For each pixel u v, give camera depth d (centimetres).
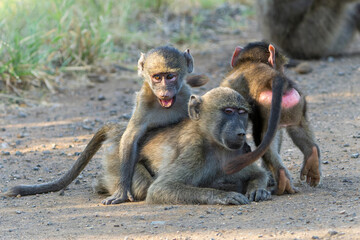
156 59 1050
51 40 1938
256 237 725
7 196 1023
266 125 909
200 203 905
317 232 728
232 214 834
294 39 2120
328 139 1296
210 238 734
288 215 812
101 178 1052
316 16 2089
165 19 2686
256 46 991
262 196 903
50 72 1898
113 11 2453
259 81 909
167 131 1014
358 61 2119
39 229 820
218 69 2044
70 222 848
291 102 895
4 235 798
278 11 2084
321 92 1728
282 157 1205
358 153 1171
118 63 2108
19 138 1433
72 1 2086
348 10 2141
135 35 2355
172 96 1033
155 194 931
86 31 2008
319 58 2175
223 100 926
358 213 798
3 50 1805
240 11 2952
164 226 798
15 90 1781
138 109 1052
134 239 752
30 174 1163
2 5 1986
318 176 957
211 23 2739
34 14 2016
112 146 1070
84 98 1798
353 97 1655
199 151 948
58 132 1477
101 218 862
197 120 951
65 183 1061
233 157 966
